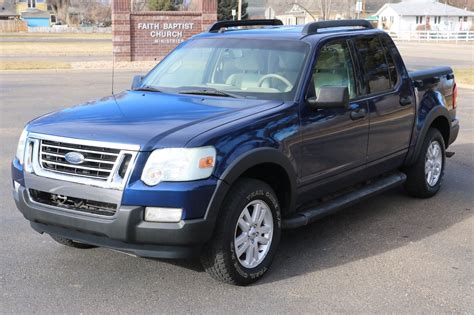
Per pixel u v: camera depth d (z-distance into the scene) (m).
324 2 52.47
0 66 24.34
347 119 5.37
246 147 4.35
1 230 5.70
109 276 4.68
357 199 5.66
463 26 84.69
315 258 5.12
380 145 5.93
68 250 5.22
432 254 5.24
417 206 6.72
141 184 3.99
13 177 4.67
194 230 4.04
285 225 4.91
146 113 4.63
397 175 6.45
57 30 83.56
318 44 5.36
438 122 7.18
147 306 4.16
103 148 4.11
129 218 3.98
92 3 113.75
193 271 4.79
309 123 4.95
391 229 5.92
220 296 4.34
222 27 6.55
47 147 4.38
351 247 5.40
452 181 7.83
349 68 5.66
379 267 4.93
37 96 15.55
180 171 4.01
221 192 4.15
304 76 5.08
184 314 4.05
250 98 5.07
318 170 5.12
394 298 4.35
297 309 4.15
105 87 17.67
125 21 25.09
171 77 5.73
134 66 24.62
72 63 25.98
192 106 4.80
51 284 4.52
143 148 4.02
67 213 4.21
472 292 4.46
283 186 4.87
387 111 5.97
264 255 4.65
